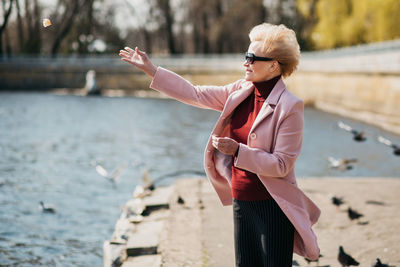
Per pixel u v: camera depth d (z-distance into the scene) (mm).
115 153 15273
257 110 2502
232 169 2598
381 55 23797
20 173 11406
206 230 4613
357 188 6395
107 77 48406
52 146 16219
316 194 6074
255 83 2516
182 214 5172
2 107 30734
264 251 2523
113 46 53531
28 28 48094
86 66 48312
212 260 3857
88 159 13812
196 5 51031
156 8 53312
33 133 19453
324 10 36438
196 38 54906
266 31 2461
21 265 5738
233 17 49906
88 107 32562
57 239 6695
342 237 4492
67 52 53875
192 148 16703
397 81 22031
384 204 5559
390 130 21078
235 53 58031
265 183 2428
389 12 28094
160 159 14469
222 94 2695
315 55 35344
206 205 5520
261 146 2451
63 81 49031
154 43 61656
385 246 4223
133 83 47719
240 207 2566
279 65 2461
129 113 29484
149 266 3816
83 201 8828
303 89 37531
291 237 2529
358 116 26406
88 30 51219
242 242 2615
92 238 6789
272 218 2490
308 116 27578
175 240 4344
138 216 5145
